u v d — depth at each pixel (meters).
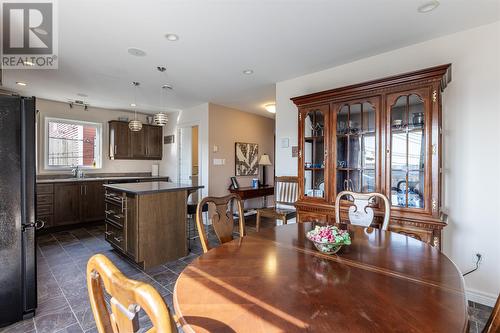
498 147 2.11
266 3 1.87
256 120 6.08
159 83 3.74
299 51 2.69
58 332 1.78
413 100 2.23
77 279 2.58
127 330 0.53
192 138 5.88
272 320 0.73
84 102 4.91
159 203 2.98
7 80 3.56
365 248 1.38
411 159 2.24
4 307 1.81
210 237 4.07
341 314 0.76
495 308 0.71
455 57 2.31
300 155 2.95
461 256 2.26
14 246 1.85
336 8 1.93
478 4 1.88
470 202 2.22
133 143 5.66
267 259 1.21
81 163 5.21
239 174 5.62
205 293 0.88
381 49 2.64
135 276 2.68
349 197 2.58
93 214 4.79
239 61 2.94
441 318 0.74
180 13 1.99
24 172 1.88
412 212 2.19
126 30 2.24
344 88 2.55
